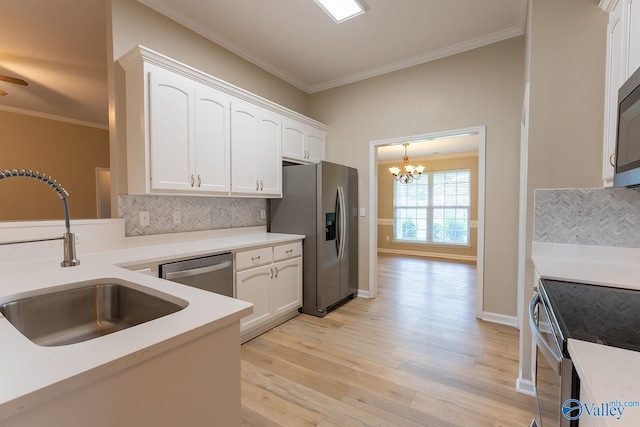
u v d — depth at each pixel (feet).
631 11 4.49
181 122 7.49
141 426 2.26
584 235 5.81
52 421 1.82
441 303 11.78
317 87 13.61
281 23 8.97
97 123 18.17
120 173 7.38
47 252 6.08
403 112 11.49
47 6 7.84
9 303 3.58
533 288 6.15
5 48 10.00
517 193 9.41
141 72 6.83
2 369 1.90
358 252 12.67
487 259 9.90
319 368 7.07
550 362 3.05
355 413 5.56
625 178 4.19
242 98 9.15
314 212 10.44
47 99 14.28
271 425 5.26
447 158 23.22
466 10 8.38
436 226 23.75
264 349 8.04
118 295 4.38
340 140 13.05
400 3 8.09
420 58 10.95
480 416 5.45
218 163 8.42
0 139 14.88
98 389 2.03
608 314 3.31
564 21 5.85
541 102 6.04
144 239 7.82
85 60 10.81
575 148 5.82
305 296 10.66
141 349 2.19
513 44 9.44
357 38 9.82
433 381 6.54
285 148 10.95
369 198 12.34
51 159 16.44
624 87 4.28
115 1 7.27
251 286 8.56
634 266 5.30
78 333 4.13
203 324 2.63
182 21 8.67
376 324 9.70
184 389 2.56
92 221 6.81
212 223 9.66
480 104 9.98
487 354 7.69
